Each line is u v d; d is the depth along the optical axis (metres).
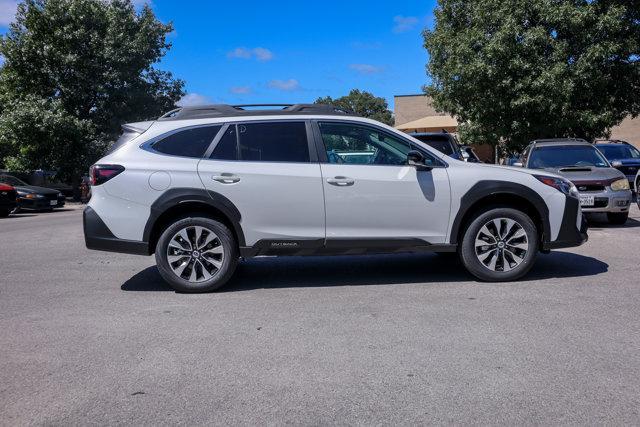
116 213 6.03
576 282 6.25
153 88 30.08
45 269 7.71
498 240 6.26
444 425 3.15
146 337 4.66
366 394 3.54
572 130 18.58
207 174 6.04
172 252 6.09
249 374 3.88
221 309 5.46
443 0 19.47
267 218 6.07
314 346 4.39
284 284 6.48
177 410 3.37
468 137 19.17
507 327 4.73
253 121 6.27
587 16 16.25
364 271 7.11
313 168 6.11
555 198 6.31
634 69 17.56
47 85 26.75
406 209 6.14
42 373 3.93
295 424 3.19
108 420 3.26
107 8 28.00
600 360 4.01
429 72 20.16
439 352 4.21
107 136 27.34
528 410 3.30
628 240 9.15
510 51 16.62
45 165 26.53
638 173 14.18
